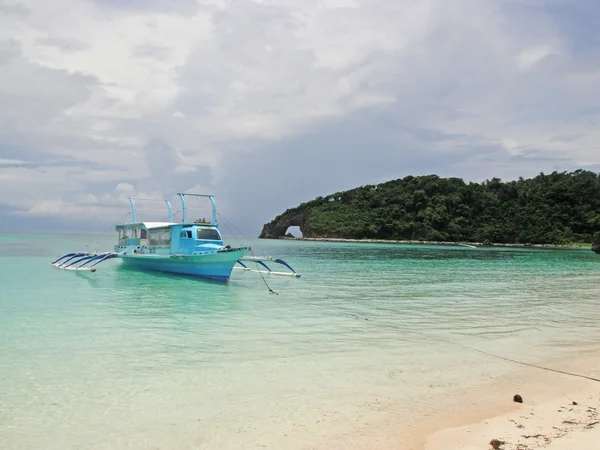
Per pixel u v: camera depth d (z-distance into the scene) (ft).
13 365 30.60
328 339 39.73
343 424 22.06
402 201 429.79
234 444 19.90
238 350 35.27
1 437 20.36
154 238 97.45
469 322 48.93
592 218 357.41
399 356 34.68
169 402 24.52
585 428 21.58
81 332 40.42
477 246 335.26
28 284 73.97
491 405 24.82
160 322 45.42
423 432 21.20
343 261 147.64
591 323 49.19
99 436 20.57
